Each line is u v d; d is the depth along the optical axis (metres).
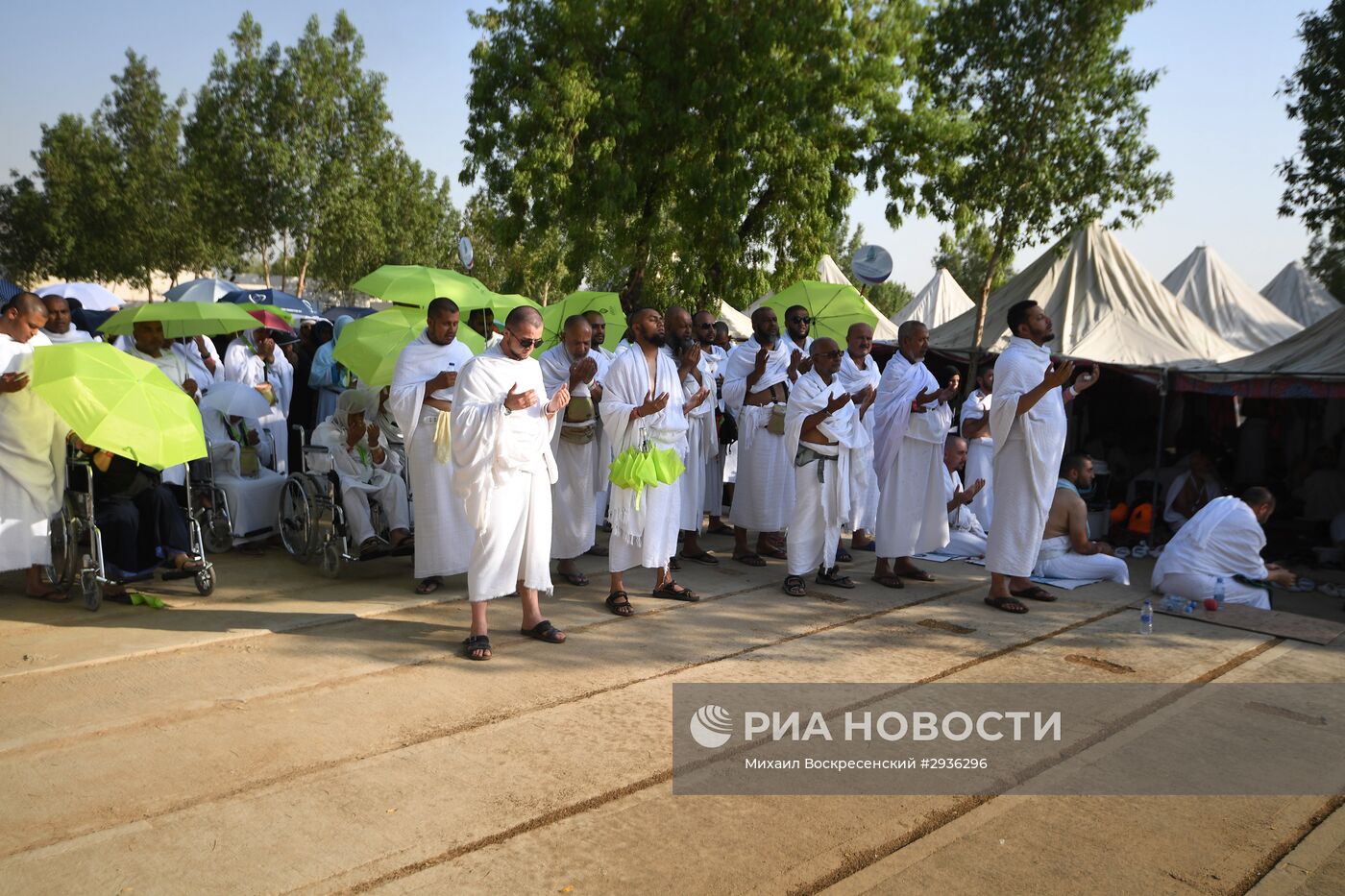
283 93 39.19
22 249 46.81
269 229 40.44
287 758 4.09
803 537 7.12
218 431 7.84
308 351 11.01
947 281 23.11
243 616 6.12
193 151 41.25
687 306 20.11
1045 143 14.77
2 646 5.40
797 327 8.02
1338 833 3.75
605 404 6.45
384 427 7.27
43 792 3.73
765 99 18.67
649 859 3.41
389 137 41.66
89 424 5.49
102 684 4.89
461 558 6.64
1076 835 3.69
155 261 45.97
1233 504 7.32
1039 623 6.58
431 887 3.18
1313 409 13.41
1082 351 13.09
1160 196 14.77
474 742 4.31
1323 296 23.25
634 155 19.27
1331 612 8.09
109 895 3.07
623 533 6.43
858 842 3.58
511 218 19.47
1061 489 7.90
